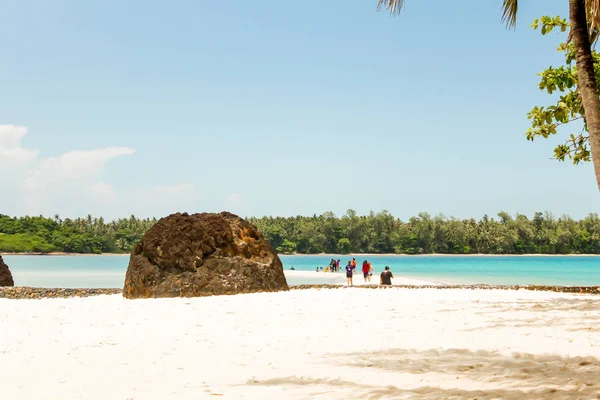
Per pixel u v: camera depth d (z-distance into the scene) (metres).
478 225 194.88
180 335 8.28
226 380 5.04
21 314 11.57
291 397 4.29
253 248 17.97
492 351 6.26
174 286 16.11
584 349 6.21
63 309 12.62
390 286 21.91
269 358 6.20
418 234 193.75
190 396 4.40
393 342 7.20
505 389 4.33
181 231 17.12
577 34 10.17
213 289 16.19
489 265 98.00
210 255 17.03
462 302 13.23
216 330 8.80
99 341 7.73
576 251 178.50
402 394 4.30
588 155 14.74
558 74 15.12
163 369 5.63
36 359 6.30
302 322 9.70
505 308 11.55
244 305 12.84
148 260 17.00
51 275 53.72
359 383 4.76
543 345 6.59
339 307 12.25
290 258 178.38
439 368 5.34
